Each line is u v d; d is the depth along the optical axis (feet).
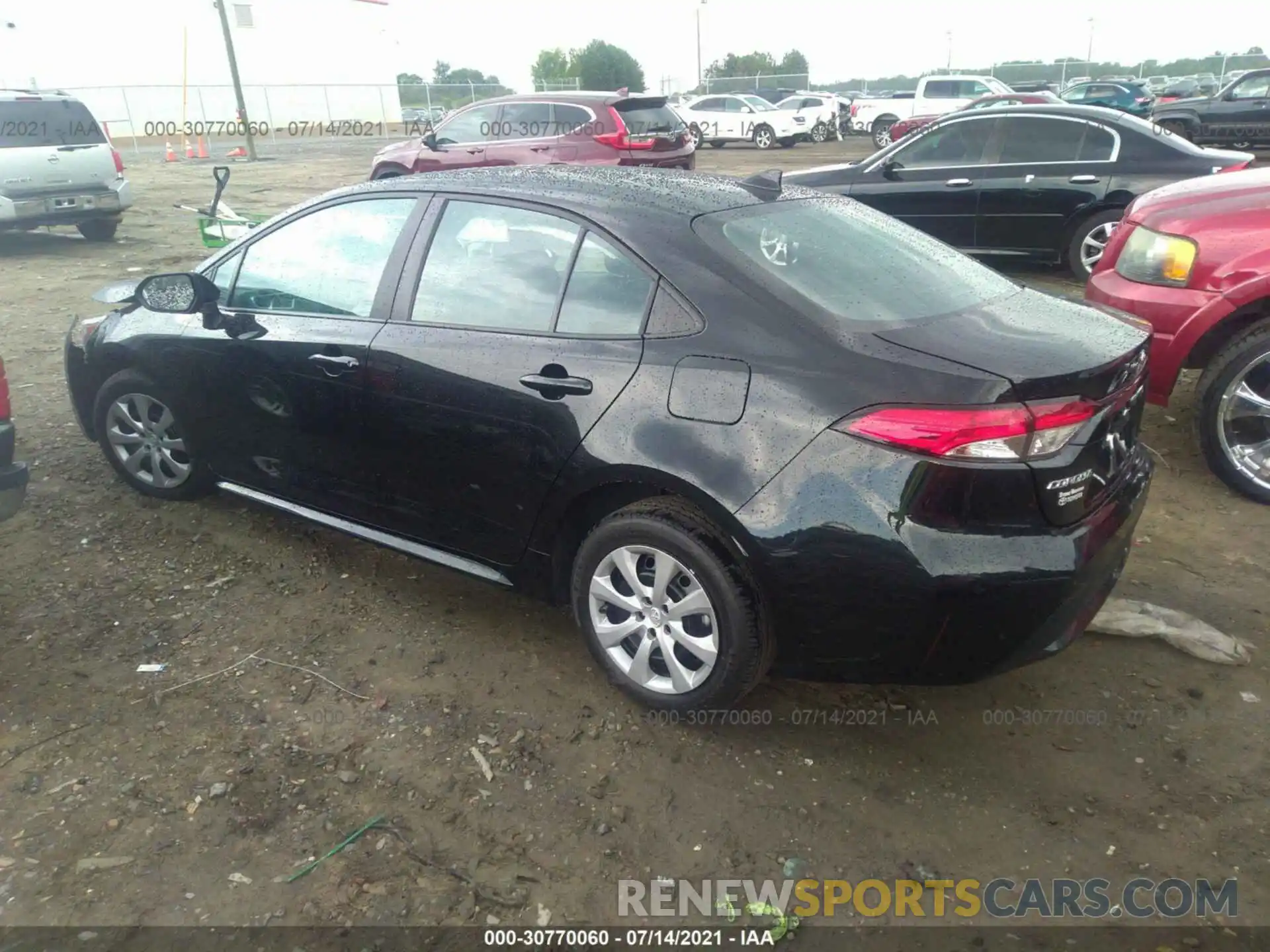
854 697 10.54
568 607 11.92
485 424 10.44
